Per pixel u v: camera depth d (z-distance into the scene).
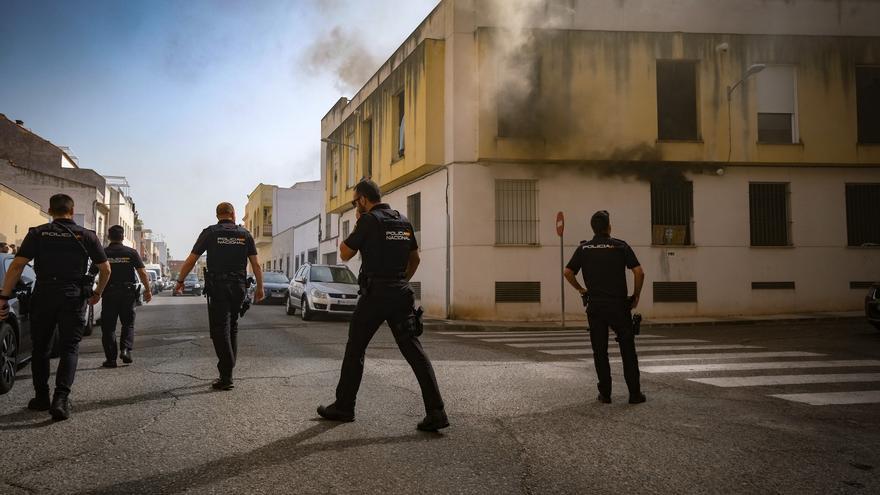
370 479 3.33
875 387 6.16
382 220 4.43
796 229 16.62
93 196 34.88
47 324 4.78
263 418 4.61
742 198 16.52
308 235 35.19
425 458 3.70
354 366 4.52
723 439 4.22
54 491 3.12
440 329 14.09
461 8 16.25
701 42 16.42
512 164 15.99
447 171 16.34
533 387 6.02
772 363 7.73
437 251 16.83
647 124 16.02
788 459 3.80
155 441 3.99
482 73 15.77
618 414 4.92
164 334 10.77
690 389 6.04
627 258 5.50
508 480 3.35
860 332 11.83
